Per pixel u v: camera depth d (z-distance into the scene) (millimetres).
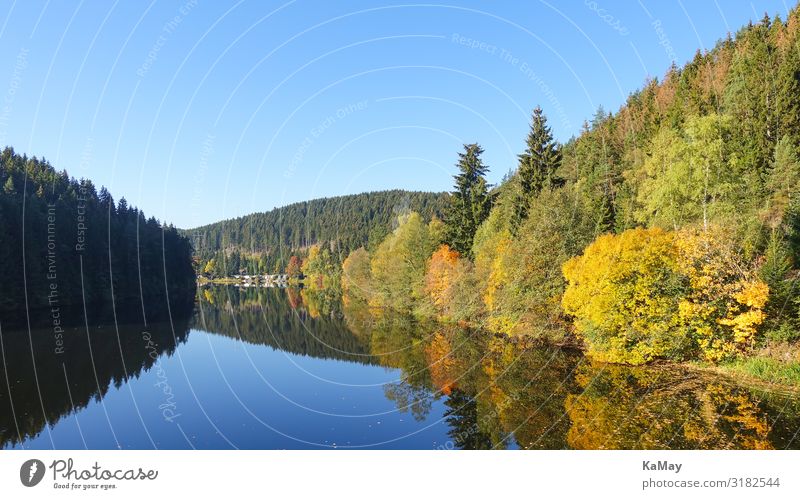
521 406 16984
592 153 48812
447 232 46156
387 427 15742
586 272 22734
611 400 16656
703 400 16000
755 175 28109
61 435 14938
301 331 38531
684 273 20875
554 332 26391
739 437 12992
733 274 20500
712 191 28359
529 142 36125
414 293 46156
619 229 31984
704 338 20438
